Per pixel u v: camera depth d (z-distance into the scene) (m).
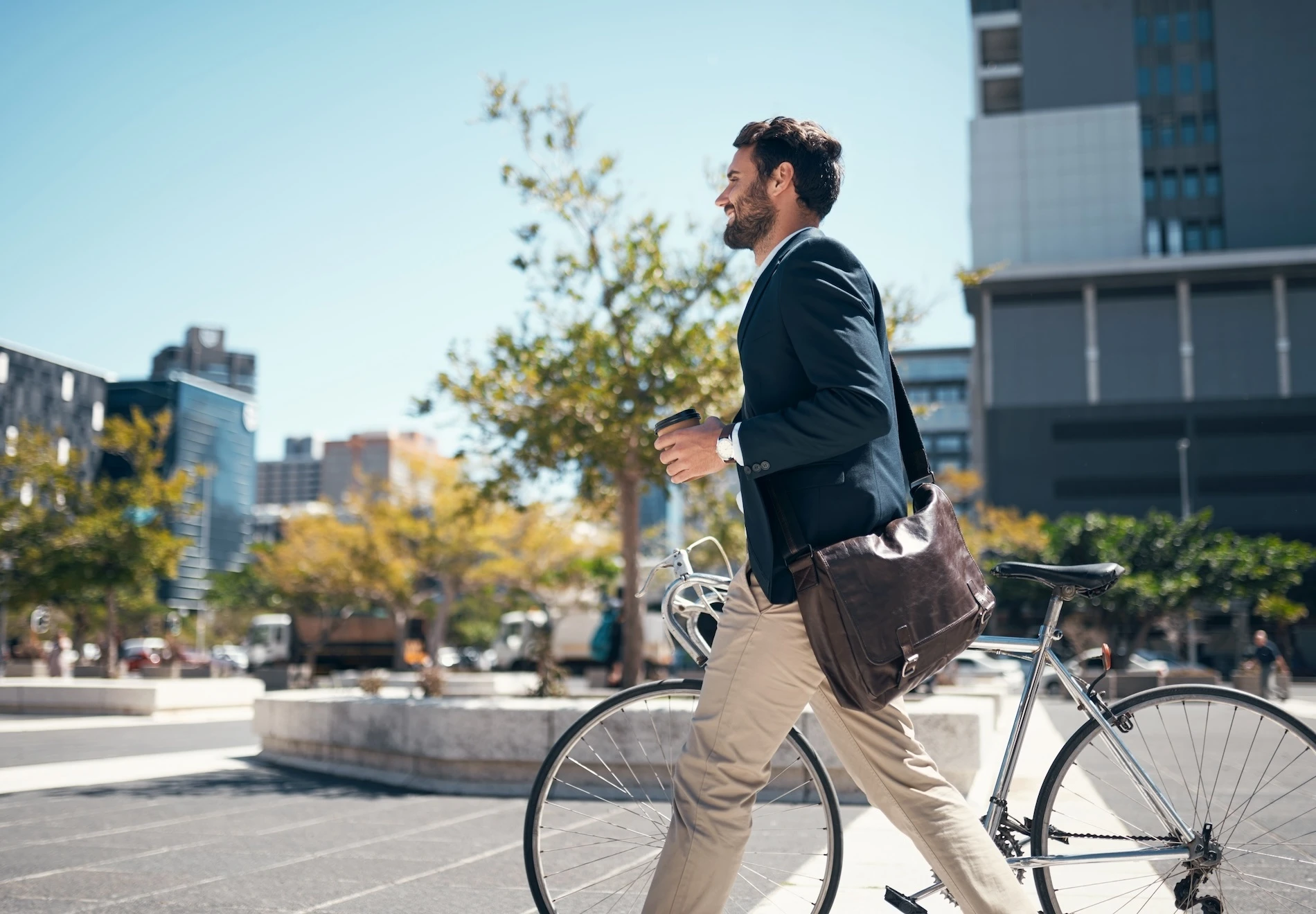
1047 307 65.00
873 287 2.39
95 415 110.19
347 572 39.53
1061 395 64.06
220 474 147.25
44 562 23.61
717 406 10.87
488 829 5.66
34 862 4.60
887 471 2.34
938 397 126.81
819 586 2.20
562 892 3.01
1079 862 2.62
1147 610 42.53
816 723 6.96
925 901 3.44
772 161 2.49
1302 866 2.57
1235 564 43.28
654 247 10.90
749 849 2.98
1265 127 66.50
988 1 74.25
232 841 5.23
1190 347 63.00
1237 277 62.41
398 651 40.88
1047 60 70.12
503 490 11.77
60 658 27.28
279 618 51.66
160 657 42.84
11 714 18.34
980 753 6.67
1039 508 63.19
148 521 24.44
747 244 2.59
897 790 2.36
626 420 10.62
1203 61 68.06
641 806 2.91
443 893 3.95
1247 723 2.63
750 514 2.30
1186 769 2.66
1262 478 61.03
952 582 2.24
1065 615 37.12
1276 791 2.62
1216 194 66.69
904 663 2.16
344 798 7.07
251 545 42.62
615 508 12.52
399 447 40.94
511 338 11.01
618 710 2.73
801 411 2.19
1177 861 2.62
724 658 2.34
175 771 8.68
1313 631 59.75
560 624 40.50
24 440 24.47
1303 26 66.88
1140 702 2.69
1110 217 66.44
